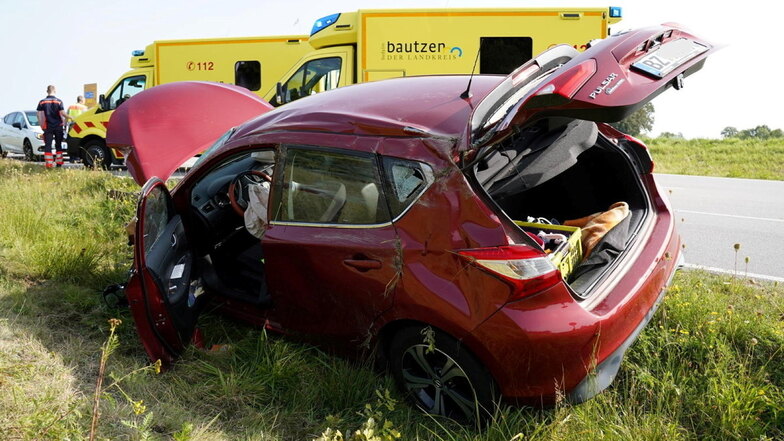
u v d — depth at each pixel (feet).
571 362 9.30
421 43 34.94
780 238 23.18
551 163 11.50
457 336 9.53
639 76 9.30
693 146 64.18
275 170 11.75
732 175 45.96
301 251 11.13
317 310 11.43
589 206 13.82
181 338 11.88
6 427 8.88
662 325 12.94
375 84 13.33
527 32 34.53
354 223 10.62
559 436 9.52
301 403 10.96
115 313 13.74
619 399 11.00
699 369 11.90
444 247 9.55
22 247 17.26
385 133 10.53
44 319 13.46
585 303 9.63
